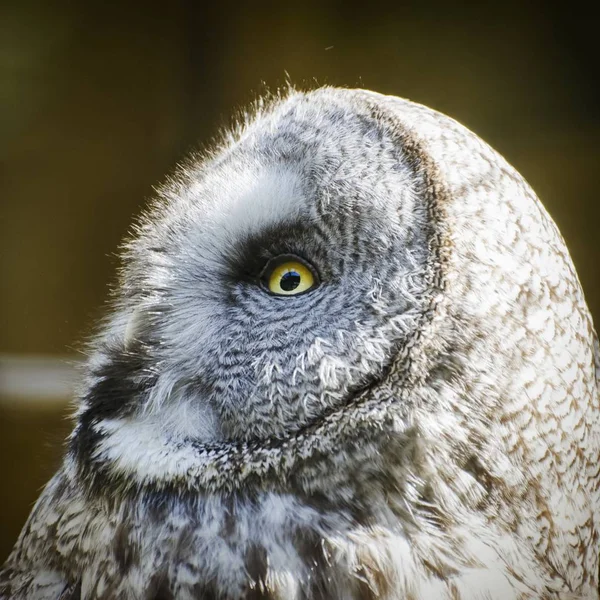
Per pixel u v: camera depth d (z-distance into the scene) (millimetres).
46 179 3613
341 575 2316
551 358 2336
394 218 2330
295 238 2342
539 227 2350
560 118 3482
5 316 3389
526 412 2328
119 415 2352
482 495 2324
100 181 3617
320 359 2328
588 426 2352
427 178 2336
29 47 3594
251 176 2359
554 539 2338
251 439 2334
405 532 2320
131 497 2338
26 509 2818
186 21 3588
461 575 2314
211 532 2326
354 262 2332
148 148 3627
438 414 2320
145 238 2377
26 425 2768
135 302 2367
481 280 2326
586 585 2359
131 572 2330
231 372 2340
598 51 3445
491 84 3510
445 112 3523
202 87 3588
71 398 2383
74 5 3604
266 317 2340
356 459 2322
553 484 2336
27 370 2924
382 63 3518
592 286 3398
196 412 2342
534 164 3488
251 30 3539
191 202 2371
